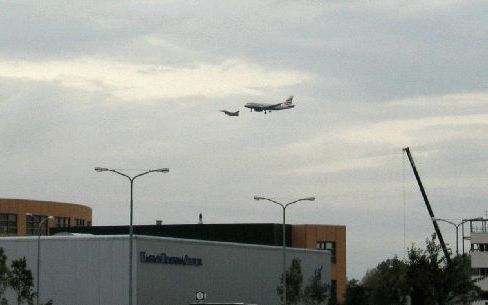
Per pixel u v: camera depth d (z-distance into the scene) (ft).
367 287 549.95
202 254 364.79
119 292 328.29
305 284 433.48
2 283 321.93
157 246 339.77
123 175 286.87
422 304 406.62
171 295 345.72
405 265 411.95
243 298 389.60
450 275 402.72
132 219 287.69
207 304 305.94
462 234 443.32
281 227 501.97
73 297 335.26
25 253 346.13
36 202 631.56
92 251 333.83
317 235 554.46
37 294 324.60
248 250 394.93
